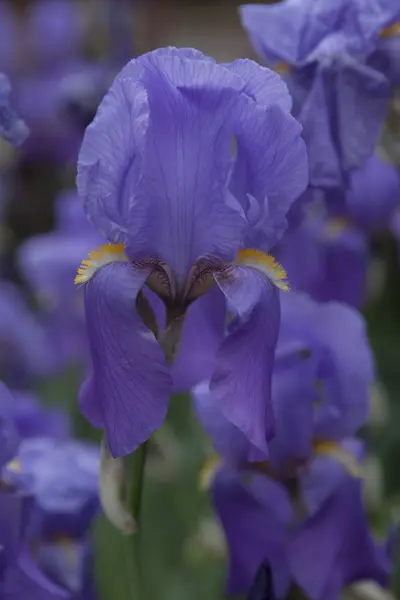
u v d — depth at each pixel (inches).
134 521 28.8
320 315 31.9
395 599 37.6
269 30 31.6
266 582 31.5
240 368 27.1
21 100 71.4
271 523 31.5
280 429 31.4
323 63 31.0
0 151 35.3
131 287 27.2
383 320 49.1
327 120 30.9
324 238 38.5
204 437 38.4
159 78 27.3
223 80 27.3
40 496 32.6
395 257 44.2
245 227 27.7
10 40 75.2
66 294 49.3
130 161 27.5
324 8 31.3
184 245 27.7
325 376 32.1
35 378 53.7
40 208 72.9
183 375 29.5
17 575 30.6
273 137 27.6
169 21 95.0
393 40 31.6
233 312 28.7
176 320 28.1
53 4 75.8
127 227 27.5
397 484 44.3
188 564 40.8
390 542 33.4
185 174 27.5
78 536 33.0
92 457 33.9
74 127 54.1
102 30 62.6
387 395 46.7
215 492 32.0
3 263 65.3
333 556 31.4
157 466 42.9
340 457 32.0
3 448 30.5
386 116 31.8
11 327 51.0
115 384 27.0
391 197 38.9
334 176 30.7
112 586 40.1
